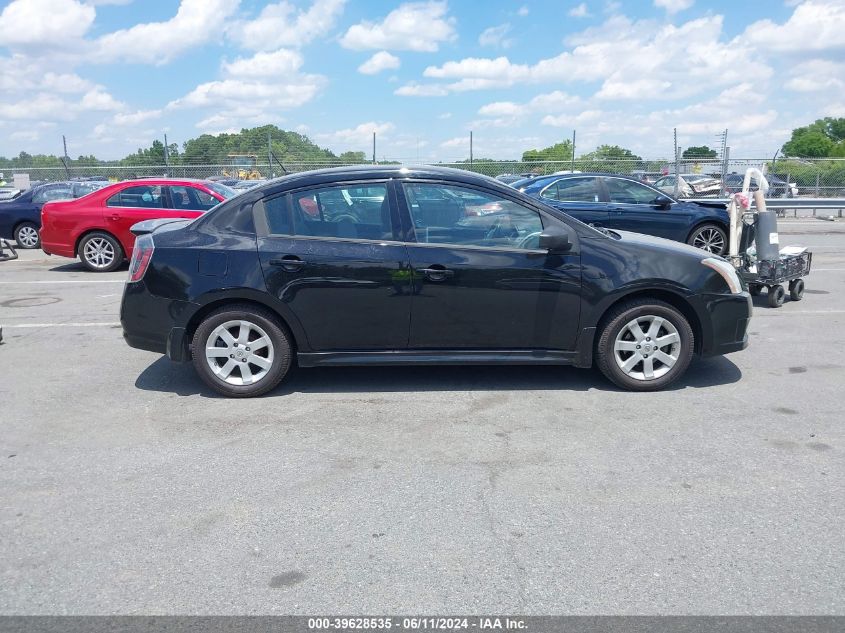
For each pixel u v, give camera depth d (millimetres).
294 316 5258
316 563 3168
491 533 3410
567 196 11422
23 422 4953
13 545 3336
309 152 26828
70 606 2875
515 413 5039
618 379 5434
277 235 5289
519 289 5254
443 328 5309
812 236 17422
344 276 5203
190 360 5543
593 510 3629
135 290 5348
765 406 5148
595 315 5320
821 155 75625
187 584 3020
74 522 3549
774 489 3846
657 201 11359
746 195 8641
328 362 5336
